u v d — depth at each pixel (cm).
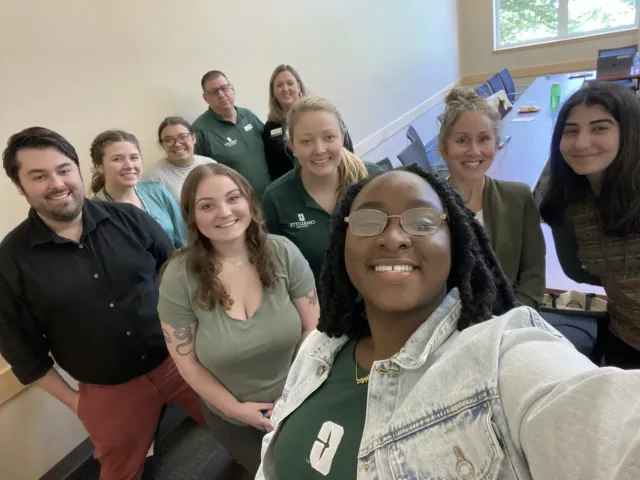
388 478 60
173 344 146
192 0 307
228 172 142
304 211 181
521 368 53
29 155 152
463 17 796
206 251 144
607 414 43
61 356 172
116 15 259
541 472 46
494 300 71
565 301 196
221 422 155
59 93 232
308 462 74
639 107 134
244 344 142
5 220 207
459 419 55
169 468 213
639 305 146
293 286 152
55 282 161
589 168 141
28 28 217
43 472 223
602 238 150
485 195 158
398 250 65
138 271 175
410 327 71
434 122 722
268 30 376
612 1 693
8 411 208
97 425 181
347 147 253
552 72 755
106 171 218
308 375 85
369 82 529
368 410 68
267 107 383
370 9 521
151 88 283
